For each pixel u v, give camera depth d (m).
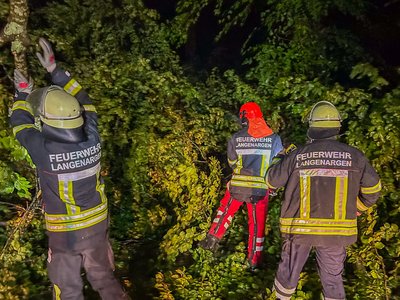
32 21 5.15
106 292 3.16
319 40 5.93
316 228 3.11
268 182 3.35
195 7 6.21
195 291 3.84
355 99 4.21
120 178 4.78
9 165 3.84
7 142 3.57
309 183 3.12
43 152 2.82
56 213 2.94
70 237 2.95
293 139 4.84
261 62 5.42
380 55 7.20
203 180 4.23
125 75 4.72
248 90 5.09
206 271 4.05
